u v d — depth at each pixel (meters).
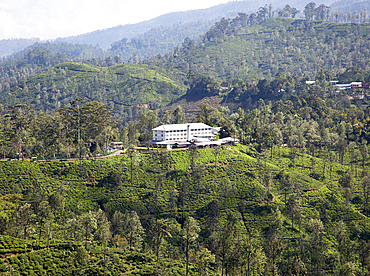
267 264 119.00
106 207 156.00
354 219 163.75
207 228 150.88
